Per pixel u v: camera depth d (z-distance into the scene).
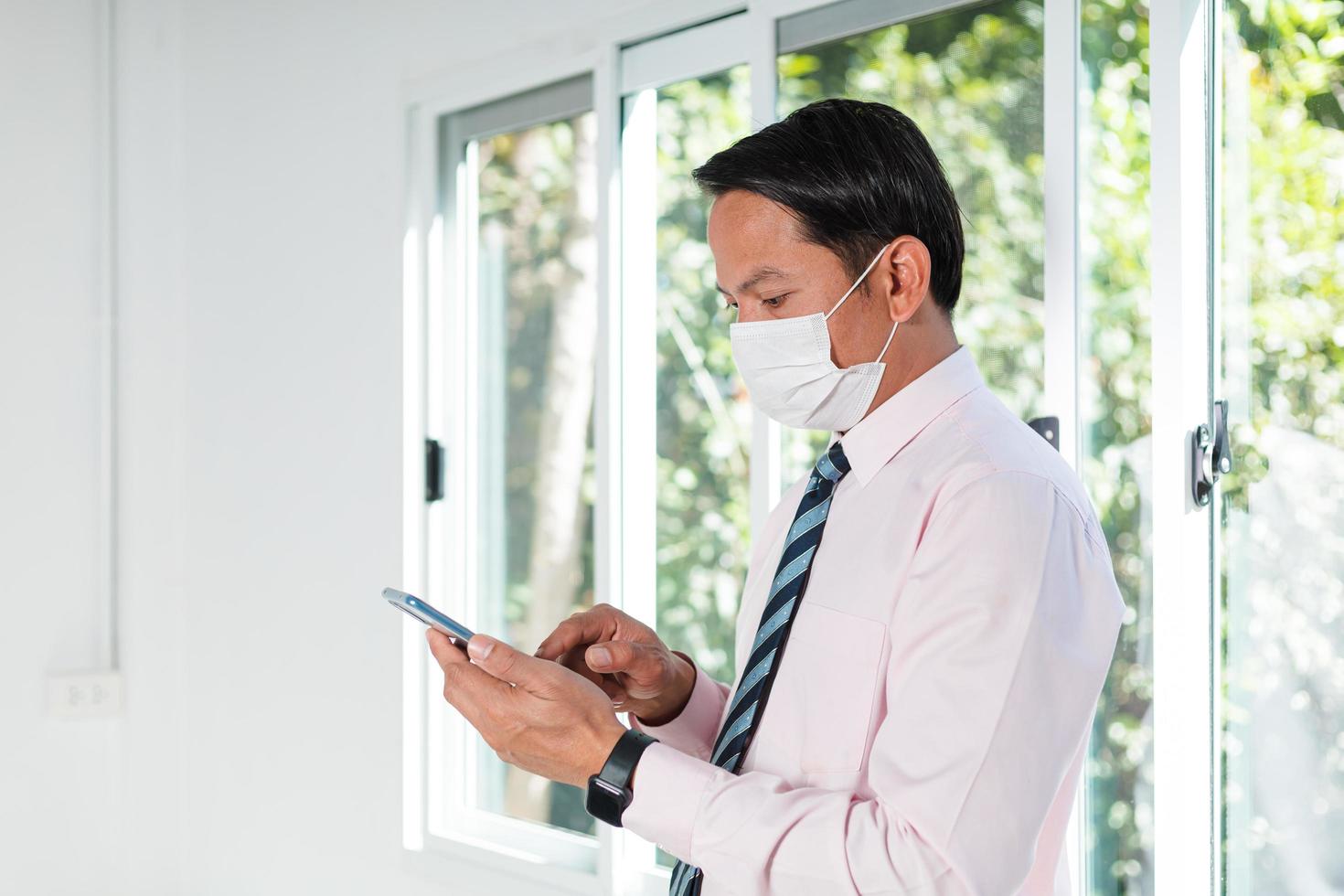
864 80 1.82
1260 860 1.46
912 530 1.09
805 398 1.16
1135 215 1.59
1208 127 1.51
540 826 2.36
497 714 1.12
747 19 1.98
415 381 2.49
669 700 1.33
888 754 1.00
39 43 3.00
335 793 2.64
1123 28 1.59
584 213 2.28
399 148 2.50
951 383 1.16
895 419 1.15
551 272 2.35
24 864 2.96
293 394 2.76
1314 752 1.40
